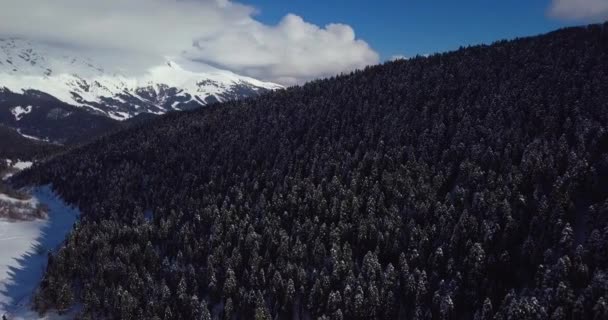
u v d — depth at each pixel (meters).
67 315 100.88
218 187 141.50
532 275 81.12
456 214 98.12
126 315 92.62
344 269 90.81
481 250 82.31
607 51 156.38
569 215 87.69
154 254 109.62
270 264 96.69
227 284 93.69
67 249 115.00
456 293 79.50
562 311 66.38
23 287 114.75
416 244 93.19
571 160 98.50
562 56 159.75
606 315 63.59
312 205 113.62
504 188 97.75
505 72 159.75
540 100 130.12
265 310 85.06
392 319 82.50
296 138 158.50
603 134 103.19
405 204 106.19
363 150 134.75
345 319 83.25
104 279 105.00
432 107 150.62
